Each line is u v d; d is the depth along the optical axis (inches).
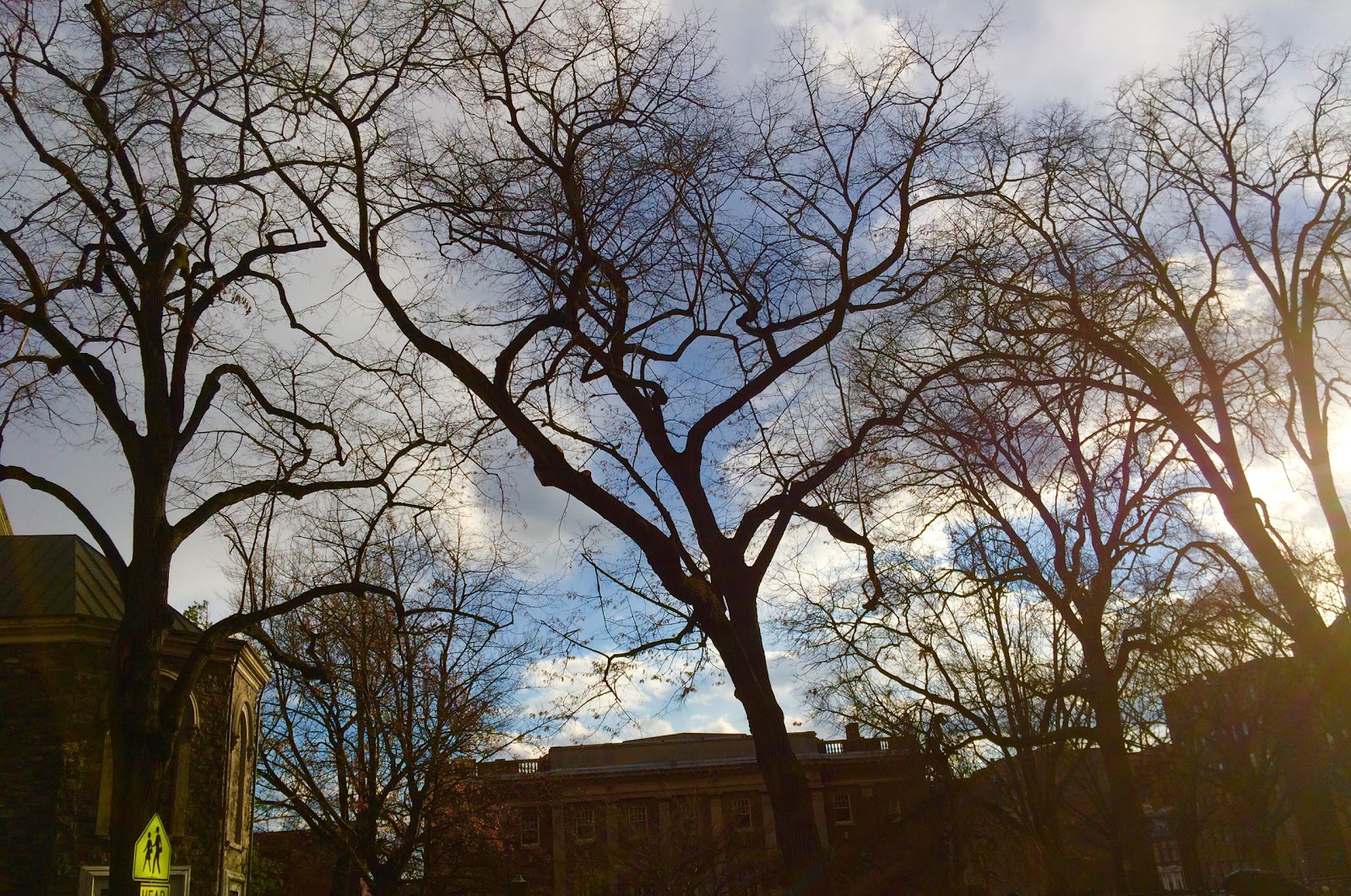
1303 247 672.4
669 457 463.8
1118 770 762.2
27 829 901.8
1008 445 767.7
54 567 1040.2
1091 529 767.1
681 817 2034.9
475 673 1235.2
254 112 510.9
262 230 601.9
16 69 512.1
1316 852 1056.8
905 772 1227.2
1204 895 711.1
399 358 580.4
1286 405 695.1
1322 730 1126.4
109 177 548.7
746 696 405.7
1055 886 1075.9
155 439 520.4
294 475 601.9
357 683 1171.3
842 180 489.1
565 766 2513.5
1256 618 874.1
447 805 1332.4
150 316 539.5
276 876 1886.1
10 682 942.4
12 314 507.2
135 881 420.2
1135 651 900.0
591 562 457.7
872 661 924.0
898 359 623.2
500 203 478.9
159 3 483.8
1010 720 1080.2
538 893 1605.6
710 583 441.1
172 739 476.7
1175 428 651.5
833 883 382.6
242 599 577.6
